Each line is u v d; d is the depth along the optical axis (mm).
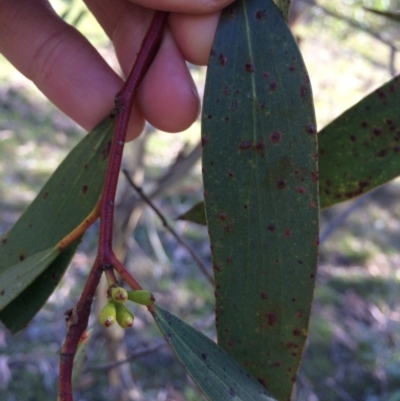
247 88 157
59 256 178
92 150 179
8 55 257
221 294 156
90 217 156
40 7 254
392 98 175
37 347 555
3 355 544
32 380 523
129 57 239
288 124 154
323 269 709
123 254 361
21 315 181
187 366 146
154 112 218
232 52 160
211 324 513
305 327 154
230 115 156
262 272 154
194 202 710
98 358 515
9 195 713
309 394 558
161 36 176
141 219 706
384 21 465
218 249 154
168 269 642
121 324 132
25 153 800
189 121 220
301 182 153
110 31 246
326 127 179
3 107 892
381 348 609
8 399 503
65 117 903
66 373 131
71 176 180
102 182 175
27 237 182
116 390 435
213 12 184
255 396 154
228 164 155
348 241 754
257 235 154
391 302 663
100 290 364
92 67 250
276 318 155
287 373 158
